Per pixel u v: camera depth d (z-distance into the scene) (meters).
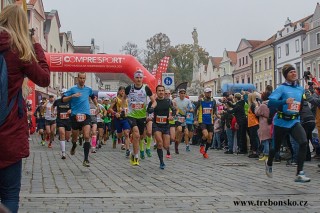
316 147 13.20
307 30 61.84
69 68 22.81
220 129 18.08
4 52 3.63
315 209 5.96
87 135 10.95
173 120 14.46
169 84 20.78
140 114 11.81
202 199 6.73
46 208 6.04
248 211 5.86
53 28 61.78
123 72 23.39
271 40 74.19
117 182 8.65
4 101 3.56
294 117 8.34
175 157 14.53
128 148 14.41
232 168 11.21
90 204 6.34
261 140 12.91
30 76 3.76
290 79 8.40
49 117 18.86
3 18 3.74
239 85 46.78
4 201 3.71
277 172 10.27
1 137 3.58
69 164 12.09
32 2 49.31
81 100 11.25
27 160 13.13
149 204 6.35
